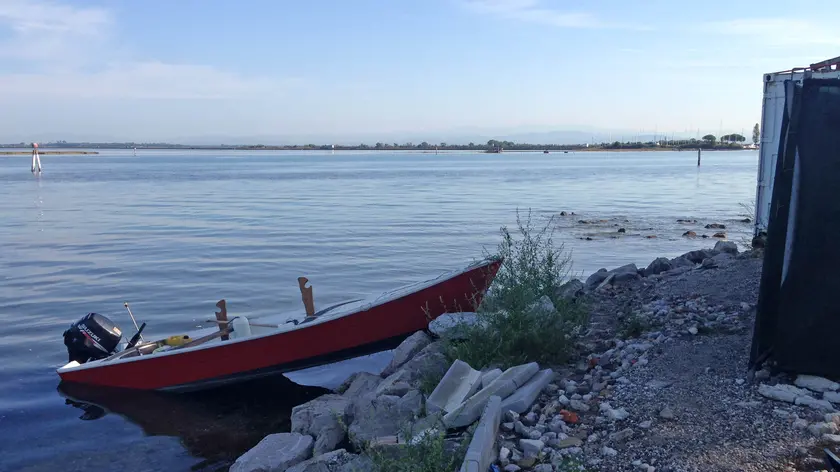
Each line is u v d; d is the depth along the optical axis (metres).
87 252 21.50
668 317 7.72
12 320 13.20
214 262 19.50
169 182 63.97
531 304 7.35
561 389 5.96
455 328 7.66
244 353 9.12
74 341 9.74
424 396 6.23
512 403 5.43
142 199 43.16
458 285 9.98
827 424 4.54
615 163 120.25
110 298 15.08
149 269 18.45
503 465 4.58
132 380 9.25
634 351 6.68
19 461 7.20
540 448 4.73
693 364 6.00
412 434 5.07
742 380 5.47
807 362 5.32
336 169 102.00
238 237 24.70
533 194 44.66
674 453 4.45
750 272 9.26
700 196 41.19
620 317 8.27
